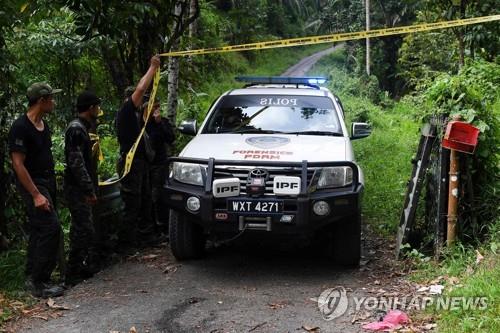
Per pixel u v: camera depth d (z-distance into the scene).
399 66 26.75
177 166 5.72
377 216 7.57
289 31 45.72
